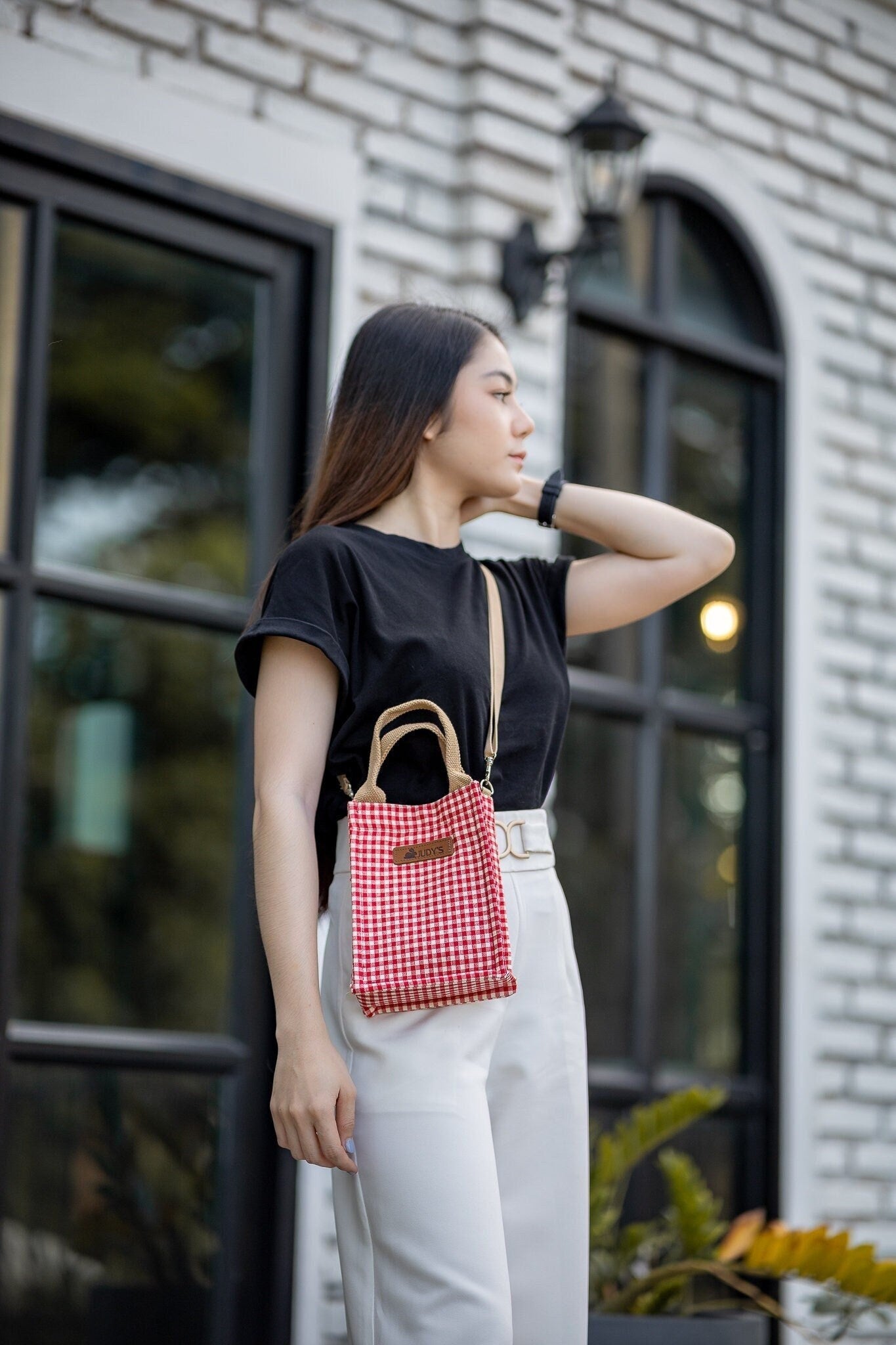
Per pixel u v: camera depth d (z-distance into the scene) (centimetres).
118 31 330
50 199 323
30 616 321
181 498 499
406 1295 174
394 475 199
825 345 470
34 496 321
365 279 365
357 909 178
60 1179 330
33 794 529
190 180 340
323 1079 170
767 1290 411
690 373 452
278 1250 334
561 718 202
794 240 466
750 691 452
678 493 445
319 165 357
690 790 438
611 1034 412
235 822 362
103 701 537
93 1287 330
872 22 489
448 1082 177
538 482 220
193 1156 340
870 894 456
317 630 183
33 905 533
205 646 544
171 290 395
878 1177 446
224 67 345
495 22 383
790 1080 432
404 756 188
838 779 454
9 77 313
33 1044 324
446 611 193
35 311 320
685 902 432
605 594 213
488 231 379
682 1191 338
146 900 562
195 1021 549
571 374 426
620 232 425
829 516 464
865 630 466
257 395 360
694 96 446
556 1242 187
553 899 192
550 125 394
